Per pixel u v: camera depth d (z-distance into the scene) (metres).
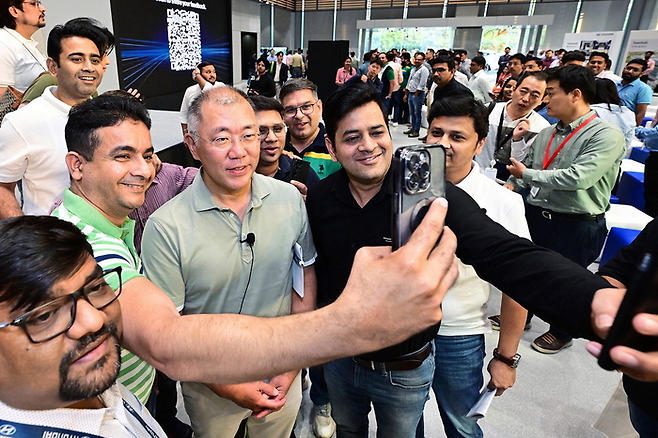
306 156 2.22
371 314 0.38
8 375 0.50
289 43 21.27
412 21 17.14
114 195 0.94
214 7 9.67
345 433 1.35
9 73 2.19
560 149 2.04
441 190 0.46
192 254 1.01
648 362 0.39
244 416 1.25
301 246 1.17
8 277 0.47
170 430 1.63
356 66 12.13
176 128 4.42
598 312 0.52
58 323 0.50
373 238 1.06
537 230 2.22
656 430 1.00
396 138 7.20
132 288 0.66
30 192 1.57
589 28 15.62
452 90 3.99
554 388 1.94
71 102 1.65
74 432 0.58
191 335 0.50
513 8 16.86
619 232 2.44
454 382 1.27
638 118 4.16
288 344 0.43
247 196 1.07
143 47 7.23
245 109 0.99
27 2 2.20
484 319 1.27
